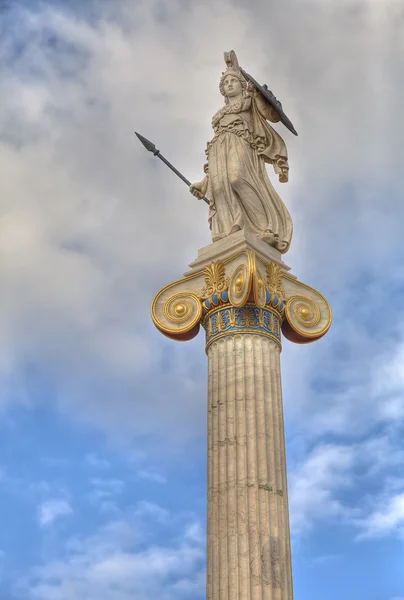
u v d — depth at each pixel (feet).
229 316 68.33
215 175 75.31
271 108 78.89
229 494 61.16
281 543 60.03
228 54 82.23
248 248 70.08
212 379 66.95
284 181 78.07
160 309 71.26
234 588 57.93
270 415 64.39
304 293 72.84
